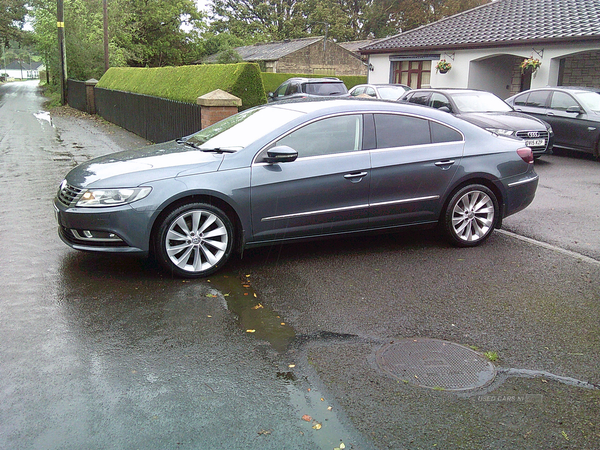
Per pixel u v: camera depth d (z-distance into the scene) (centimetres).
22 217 721
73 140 1603
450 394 324
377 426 293
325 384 333
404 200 570
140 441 278
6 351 367
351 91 1886
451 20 2378
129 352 369
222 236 511
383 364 358
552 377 346
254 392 323
